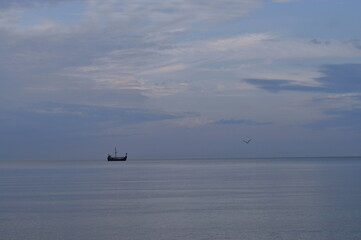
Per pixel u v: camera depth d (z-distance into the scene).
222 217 44.56
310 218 43.25
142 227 39.94
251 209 49.69
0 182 100.75
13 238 36.03
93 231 38.44
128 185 87.94
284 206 51.81
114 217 45.12
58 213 47.97
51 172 169.50
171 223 41.66
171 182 96.69
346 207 50.31
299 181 94.75
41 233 37.72
